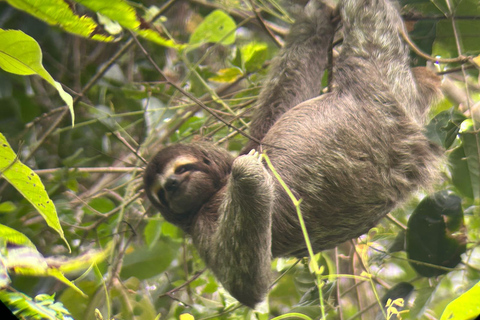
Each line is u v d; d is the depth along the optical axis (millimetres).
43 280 11719
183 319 7820
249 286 9906
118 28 6867
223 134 14781
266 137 11227
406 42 10820
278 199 10586
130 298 11148
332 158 10289
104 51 15664
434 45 11539
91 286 10586
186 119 14422
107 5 3184
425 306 9922
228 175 12188
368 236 12000
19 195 13570
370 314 14422
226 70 14422
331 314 13492
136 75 16234
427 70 12516
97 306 10359
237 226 9516
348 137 10281
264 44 14430
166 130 14844
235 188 9273
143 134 14859
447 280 12289
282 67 12328
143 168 13062
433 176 10578
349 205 10305
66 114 13047
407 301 10234
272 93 12320
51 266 3977
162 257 12391
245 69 14352
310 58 12039
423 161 10477
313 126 10617
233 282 10031
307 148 10516
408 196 10602
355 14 10836
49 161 14805
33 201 4031
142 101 15219
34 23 14523
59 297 11164
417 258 10742
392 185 10305
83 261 4125
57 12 3182
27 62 3330
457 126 10555
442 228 10633
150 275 12273
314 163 10398
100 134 14297
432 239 10664
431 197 10727
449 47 11523
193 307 12180
